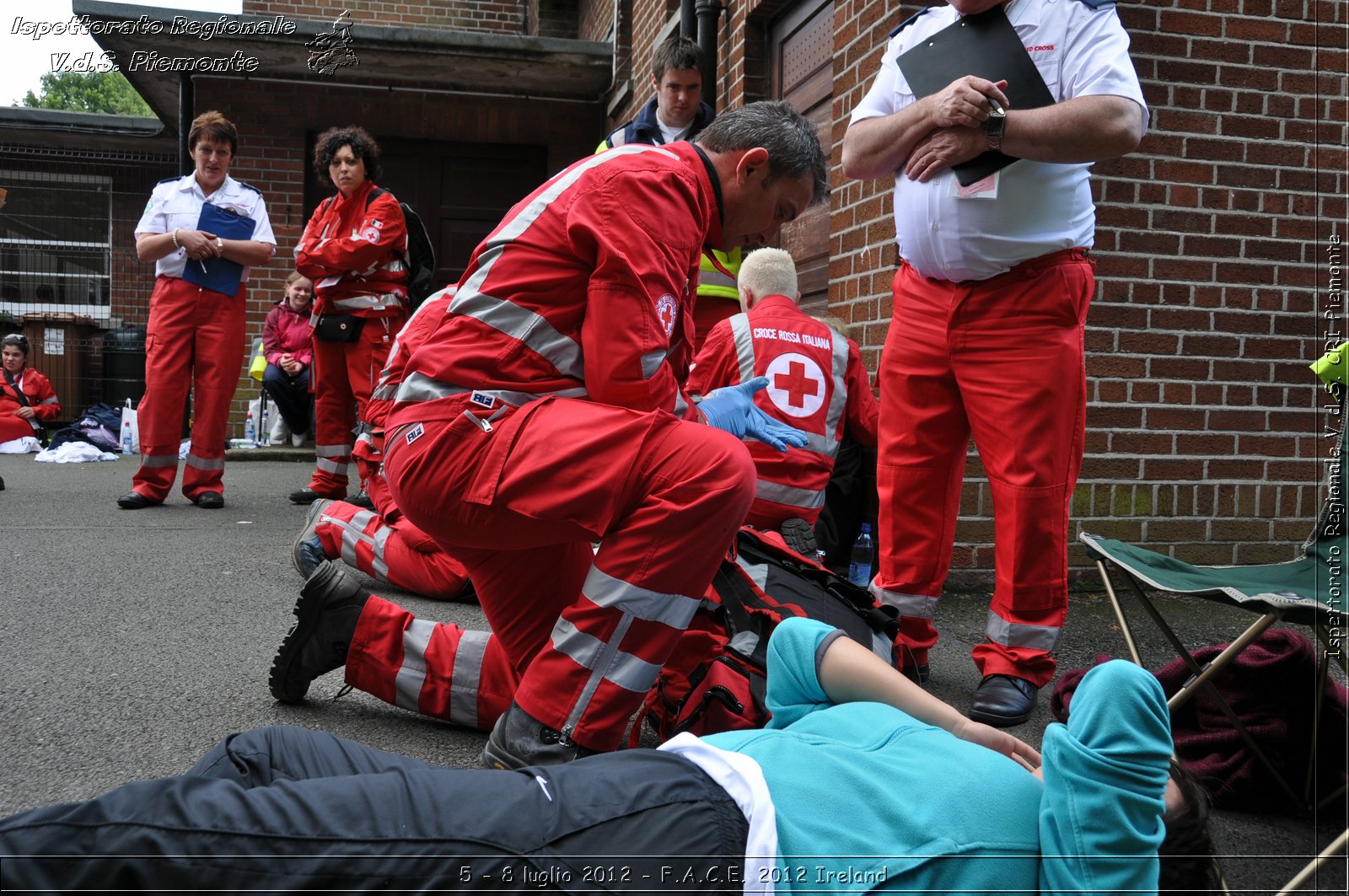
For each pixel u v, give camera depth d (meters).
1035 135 2.60
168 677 2.85
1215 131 4.49
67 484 7.32
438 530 2.14
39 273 11.76
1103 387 4.46
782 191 2.22
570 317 2.09
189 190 6.02
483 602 2.36
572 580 2.32
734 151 2.20
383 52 9.37
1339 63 4.56
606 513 2.00
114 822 1.21
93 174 11.84
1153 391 4.50
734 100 6.39
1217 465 4.56
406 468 2.09
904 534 3.07
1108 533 4.50
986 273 2.80
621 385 2.04
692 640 2.36
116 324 11.86
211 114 5.98
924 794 1.43
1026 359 2.78
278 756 1.55
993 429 2.83
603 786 1.37
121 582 4.01
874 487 4.41
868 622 2.68
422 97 10.22
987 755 1.51
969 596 4.24
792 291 3.71
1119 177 4.43
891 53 3.09
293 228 10.13
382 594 3.99
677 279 2.11
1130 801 1.34
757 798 1.38
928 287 2.98
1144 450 4.51
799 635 1.83
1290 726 2.24
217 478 6.22
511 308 2.08
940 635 3.69
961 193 2.73
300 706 2.63
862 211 4.57
